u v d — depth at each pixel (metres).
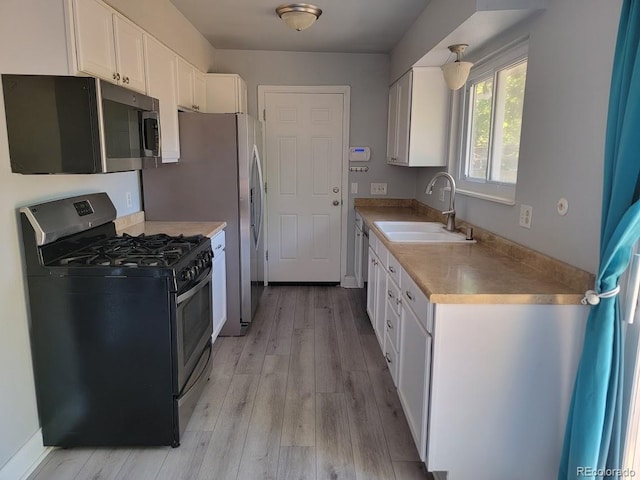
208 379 2.73
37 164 1.84
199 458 2.06
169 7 3.04
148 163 2.37
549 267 1.94
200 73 3.70
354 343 3.35
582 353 1.60
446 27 2.50
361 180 4.62
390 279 2.59
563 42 1.88
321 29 3.60
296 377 2.82
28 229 1.92
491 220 2.60
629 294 1.50
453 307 1.69
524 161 2.20
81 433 2.09
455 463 1.81
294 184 4.64
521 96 2.38
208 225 3.15
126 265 2.00
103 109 1.86
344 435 2.24
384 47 4.15
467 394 1.75
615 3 1.57
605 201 1.47
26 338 1.96
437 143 3.42
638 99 1.32
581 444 1.54
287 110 4.49
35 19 1.77
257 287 3.98
